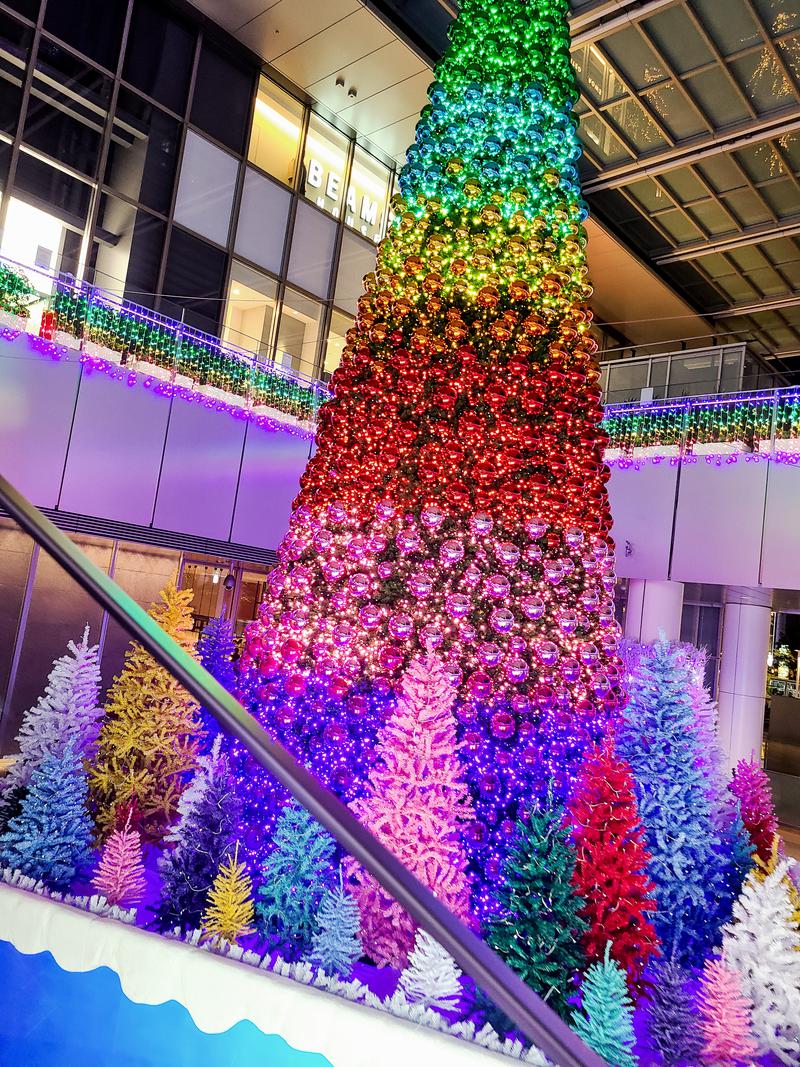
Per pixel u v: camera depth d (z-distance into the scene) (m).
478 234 4.35
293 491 11.23
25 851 4.34
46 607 8.68
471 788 4.16
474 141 4.44
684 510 10.95
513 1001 0.58
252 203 12.39
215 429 10.26
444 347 4.38
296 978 3.21
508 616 3.98
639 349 19.81
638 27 10.47
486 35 4.54
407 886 0.61
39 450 8.48
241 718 0.67
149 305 10.98
